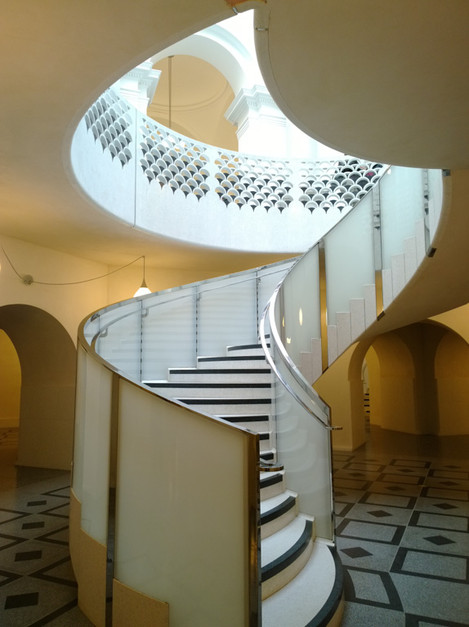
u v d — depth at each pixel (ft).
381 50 8.75
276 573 10.68
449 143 11.83
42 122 14.60
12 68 11.74
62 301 30.14
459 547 15.46
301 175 34.12
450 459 31.60
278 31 8.46
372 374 53.72
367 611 11.14
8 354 53.36
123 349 22.94
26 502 21.43
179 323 26.53
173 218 28.48
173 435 8.98
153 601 8.80
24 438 31.07
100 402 11.13
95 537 10.80
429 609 11.24
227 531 8.02
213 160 31.40
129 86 33.04
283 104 10.49
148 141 27.86
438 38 8.41
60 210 22.86
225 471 8.16
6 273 26.30
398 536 16.61
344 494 22.70
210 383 21.13
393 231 20.31
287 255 33.22
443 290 20.76
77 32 10.28
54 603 11.47
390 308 20.61
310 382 22.59
